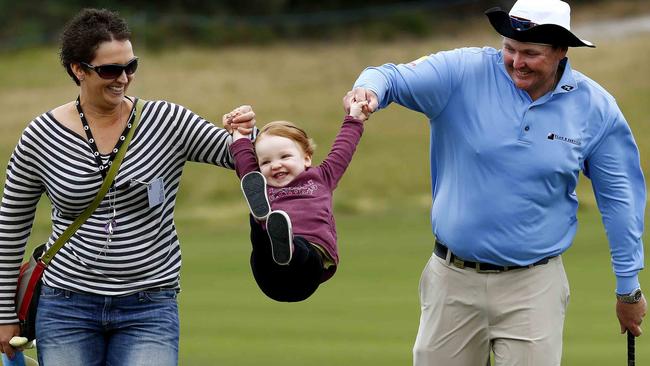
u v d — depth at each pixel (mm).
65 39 17234
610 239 19828
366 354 31141
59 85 114062
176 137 17750
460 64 19156
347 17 156875
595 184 19719
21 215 17953
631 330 20422
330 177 18000
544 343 19141
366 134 89000
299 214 17578
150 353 17562
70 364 17609
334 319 37031
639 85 102500
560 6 18734
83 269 17531
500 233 18984
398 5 163000
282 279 17328
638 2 161250
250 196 16906
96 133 17500
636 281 19891
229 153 18062
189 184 76438
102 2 147125
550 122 18859
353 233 59688
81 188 17297
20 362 18656
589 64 111375
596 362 30188
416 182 78062
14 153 17750
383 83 18734
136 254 17516
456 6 162625
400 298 40875
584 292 41000
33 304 17953
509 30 18250
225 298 41438
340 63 125000
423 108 19266
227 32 147750
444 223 19406
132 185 17375
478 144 18922
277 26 153750
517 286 19234
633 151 19578
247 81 113625
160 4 154750
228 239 59625
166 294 17828
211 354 31562
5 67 124312
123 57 17172
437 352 19938
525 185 18844
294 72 119500
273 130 17969
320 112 99312
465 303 19547
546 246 19125
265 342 33000
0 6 142000
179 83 111375
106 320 17609
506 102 18906
